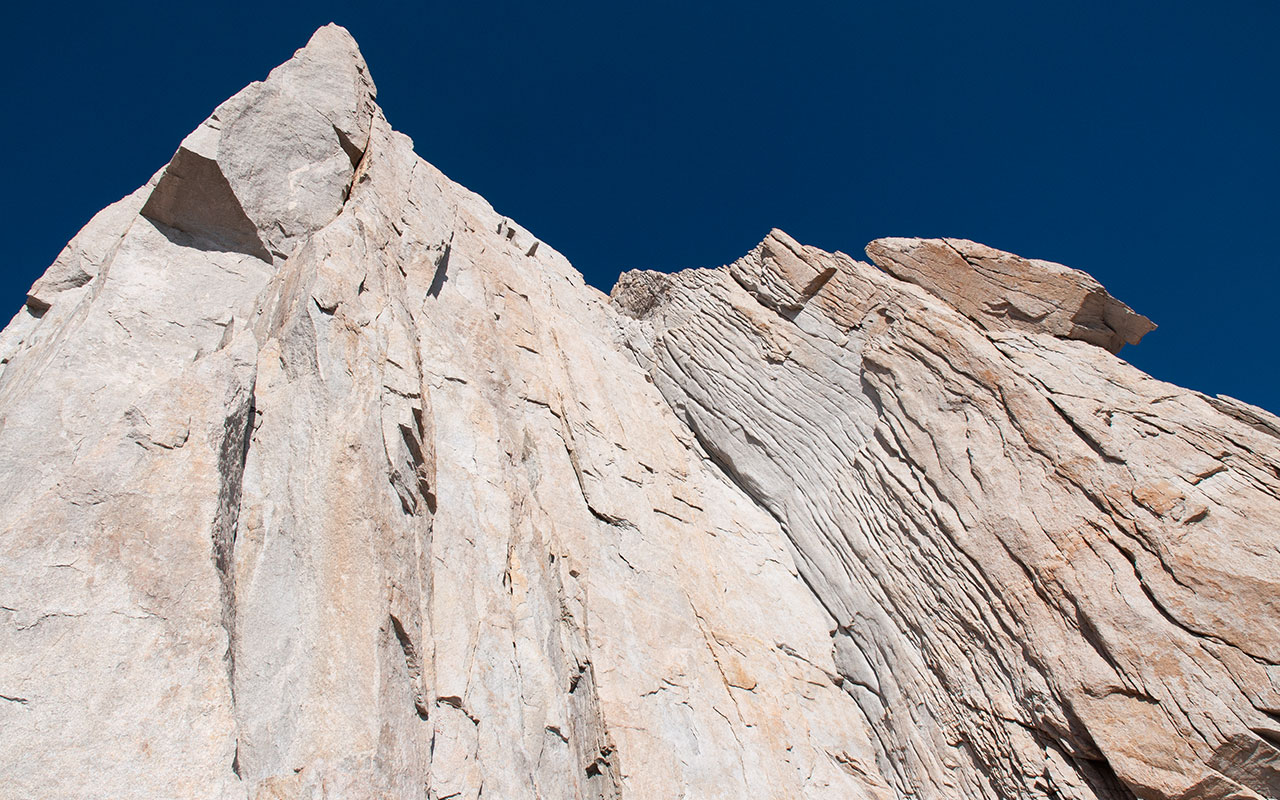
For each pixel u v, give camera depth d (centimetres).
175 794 818
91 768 807
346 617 1123
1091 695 1505
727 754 1532
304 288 1511
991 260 2339
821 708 1817
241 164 1795
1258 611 1450
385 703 1070
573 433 2064
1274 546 1513
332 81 2245
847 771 1714
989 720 1631
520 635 1435
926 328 2209
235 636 1036
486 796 1165
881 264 2520
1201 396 1878
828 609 2056
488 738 1243
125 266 1529
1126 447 1742
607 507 1917
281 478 1249
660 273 3262
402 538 1291
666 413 2558
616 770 1368
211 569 1006
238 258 1725
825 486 2222
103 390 1243
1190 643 1462
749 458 2405
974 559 1792
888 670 1858
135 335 1403
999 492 1831
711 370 2614
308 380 1366
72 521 976
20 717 813
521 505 1672
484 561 1490
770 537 2222
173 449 1102
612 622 1647
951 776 1648
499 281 2448
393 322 1622
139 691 874
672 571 1889
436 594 1365
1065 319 2222
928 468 1989
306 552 1175
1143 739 1425
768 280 2664
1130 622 1527
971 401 2022
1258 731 1350
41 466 1087
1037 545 1709
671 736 1488
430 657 1237
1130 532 1627
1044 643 1608
